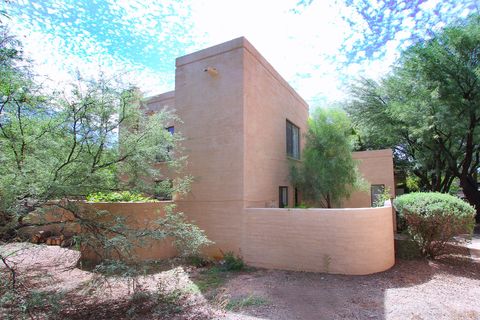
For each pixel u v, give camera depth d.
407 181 20.67
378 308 4.69
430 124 13.73
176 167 7.91
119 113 5.82
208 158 8.52
